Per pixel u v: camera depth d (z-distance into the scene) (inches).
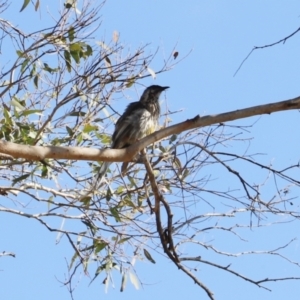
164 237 407.5
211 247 412.8
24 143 438.9
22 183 520.1
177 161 440.1
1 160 475.5
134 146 393.7
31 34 452.8
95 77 452.1
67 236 483.2
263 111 385.1
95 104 482.0
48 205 497.4
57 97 477.4
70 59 458.0
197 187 432.5
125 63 451.2
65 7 452.1
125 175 486.6
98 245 473.4
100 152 388.2
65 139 466.3
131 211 489.1
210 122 392.2
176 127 397.1
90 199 478.9
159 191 404.5
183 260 401.1
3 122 447.8
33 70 466.9
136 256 473.7
